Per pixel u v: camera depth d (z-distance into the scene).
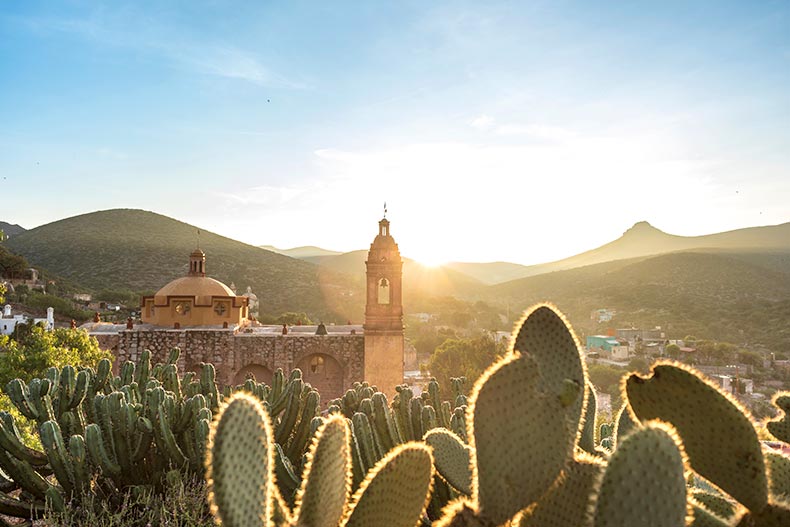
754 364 77.75
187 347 31.81
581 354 2.50
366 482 2.78
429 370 49.97
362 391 10.47
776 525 2.39
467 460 3.75
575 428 2.42
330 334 32.47
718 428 2.43
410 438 8.70
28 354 24.58
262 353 32.06
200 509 8.06
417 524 2.81
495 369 2.38
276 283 106.69
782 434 3.10
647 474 1.88
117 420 9.38
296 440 9.95
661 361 2.55
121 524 8.23
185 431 9.82
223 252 118.25
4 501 8.91
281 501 2.88
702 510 2.56
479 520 2.29
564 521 2.45
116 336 31.47
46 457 9.49
